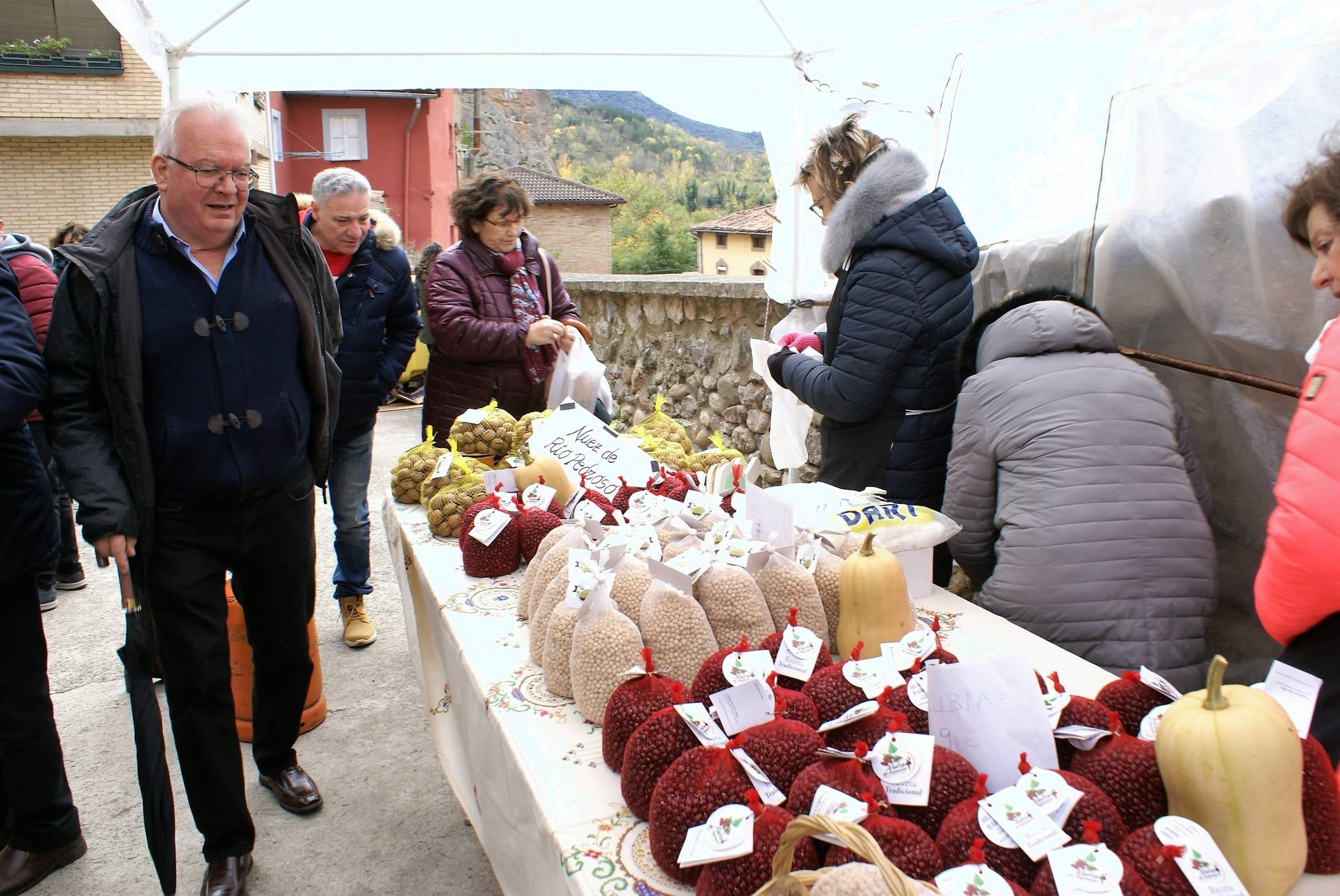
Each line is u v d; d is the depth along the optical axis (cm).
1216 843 104
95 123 1188
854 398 260
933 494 273
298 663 264
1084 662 173
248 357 217
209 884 233
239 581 247
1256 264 243
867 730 123
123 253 202
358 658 389
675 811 114
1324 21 226
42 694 243
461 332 360
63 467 200
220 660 224
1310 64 229
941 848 104
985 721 119
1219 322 253
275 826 274
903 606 167
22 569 222
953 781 111
